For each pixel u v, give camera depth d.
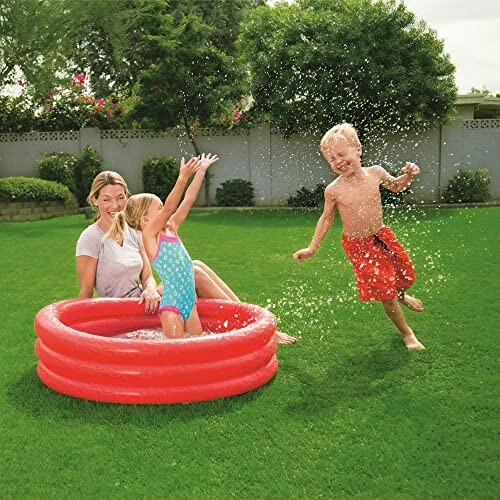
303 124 14.03
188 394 2.87
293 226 10.36
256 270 6.41
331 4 14.09
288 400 2.94
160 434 2.59
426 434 2.56
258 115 14.34
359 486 2.19
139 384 2.86
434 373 3.26
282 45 13.16
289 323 4.31
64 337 2.97
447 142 14.27
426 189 14.38
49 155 14.73
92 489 2.19
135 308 3.78
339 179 3.63
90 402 2.91
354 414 2.77
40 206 12.74
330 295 5.18
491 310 4.49
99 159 14.59
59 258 7.51
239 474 2.28
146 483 2.22
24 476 2.28
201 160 3.50
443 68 13.35
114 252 3.79
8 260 7.40
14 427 2.68
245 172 14.77
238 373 2.98
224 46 20.56
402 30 13.05
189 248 8.02
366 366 3.39
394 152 14.21
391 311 3.66
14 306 5.03
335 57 12.77
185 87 13.91
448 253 7.08
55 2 14.40
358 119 13.57
